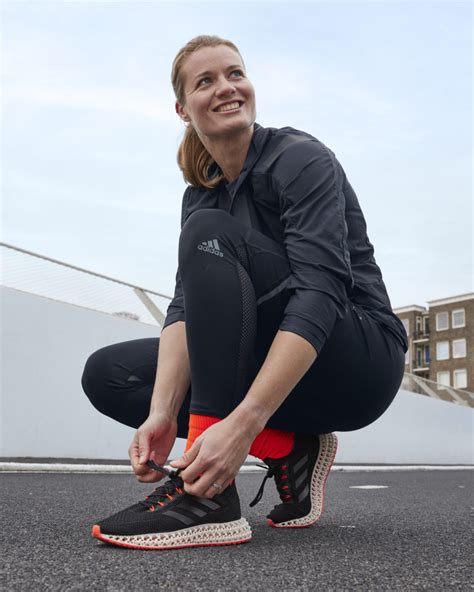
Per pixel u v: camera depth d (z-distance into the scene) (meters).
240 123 1.35
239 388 1.15
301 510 1.53
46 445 5.91
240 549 1.12
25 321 5.90
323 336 1.14
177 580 0.83
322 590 0.80
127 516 1.11
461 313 40.09
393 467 7.95
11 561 0.96
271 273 1.22
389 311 1.43
